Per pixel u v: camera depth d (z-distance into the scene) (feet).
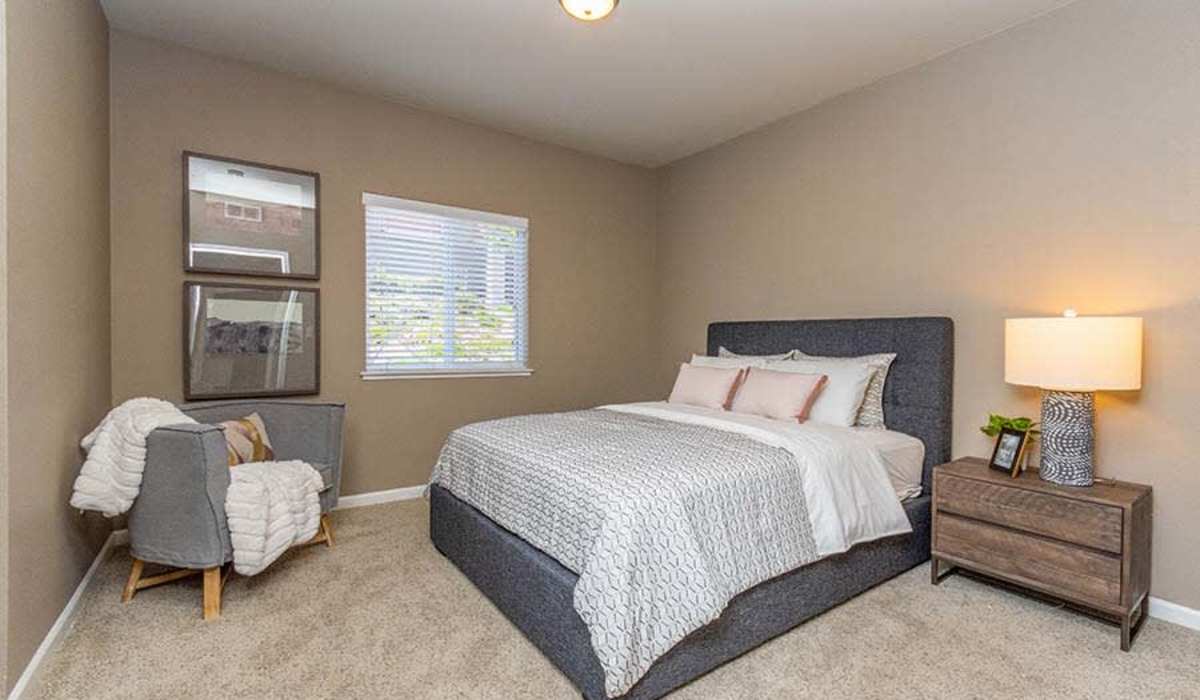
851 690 5.58
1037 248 8.36
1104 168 7.66
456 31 8.99
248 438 8.62
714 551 5.78
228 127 10.01
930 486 9.14
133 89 9.23
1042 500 7.02
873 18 8.44
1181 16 7.00
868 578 7.70
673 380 15.47
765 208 12.81
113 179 9.08
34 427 5.62
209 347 9.84
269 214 10.37
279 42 9.41
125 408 7.29
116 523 9.04
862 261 10.79
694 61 9.85
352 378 11.39
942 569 8.50
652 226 16.06
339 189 11.15
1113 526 6.45
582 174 14.67
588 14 7.64
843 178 11.14
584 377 14.79
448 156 12.46
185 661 5.97
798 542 6.61
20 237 5.27
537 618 6.18
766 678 5.77
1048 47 8.21
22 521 5.29
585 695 5.38
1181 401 7.03
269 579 8.02
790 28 8.74
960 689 5.60
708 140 13.83
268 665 5.92
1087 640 6.53
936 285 9.64
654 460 6.64
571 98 11.46
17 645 5.17
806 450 7.30
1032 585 7.11
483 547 7.47
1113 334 6.68
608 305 15.23
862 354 10.37
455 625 6.79
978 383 9.10
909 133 10.02
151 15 8.66
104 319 8.61
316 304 10.87
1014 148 8.61
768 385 9.87
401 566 8.49
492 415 13.26
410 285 12.12
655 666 5.32
